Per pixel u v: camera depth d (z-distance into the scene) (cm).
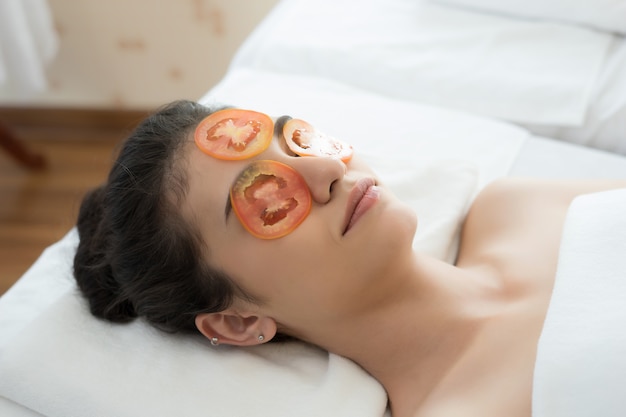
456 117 127
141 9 197
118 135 222
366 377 87
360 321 86
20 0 182
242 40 202
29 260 184
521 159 119
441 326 86
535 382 71
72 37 206
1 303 103
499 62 135
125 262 87
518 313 85
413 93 137
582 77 129
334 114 128
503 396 77
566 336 72
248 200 81
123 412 83
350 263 81
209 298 86
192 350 90
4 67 193
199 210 83
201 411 82
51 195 202
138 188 86
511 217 101
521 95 130
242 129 86
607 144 127
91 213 96
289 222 81
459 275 91
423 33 144
